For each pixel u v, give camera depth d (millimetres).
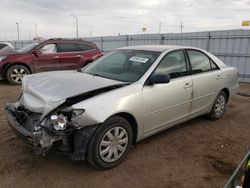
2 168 3312
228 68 5504
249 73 11266
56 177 3178
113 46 16453
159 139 4355
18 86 9000
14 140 4066
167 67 4137
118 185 3070
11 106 3695
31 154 3664
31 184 3029
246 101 7398
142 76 3770
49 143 2938
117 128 3361
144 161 3617
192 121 5328
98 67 4449
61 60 9859
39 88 3475
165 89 3928
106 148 3299
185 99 4348
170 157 3760
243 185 2248
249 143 4371
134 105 3475
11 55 9289
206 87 4809
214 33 12039
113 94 3326
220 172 3414
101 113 3119
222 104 5465
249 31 10992
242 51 11336
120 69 4141
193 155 3852
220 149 4090
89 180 3145
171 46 4637
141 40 14844
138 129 3639
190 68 4559
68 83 3529
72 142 3098
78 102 3100
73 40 10234
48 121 2998
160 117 3947
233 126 5156
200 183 3160
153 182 3150
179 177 3270
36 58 9453
